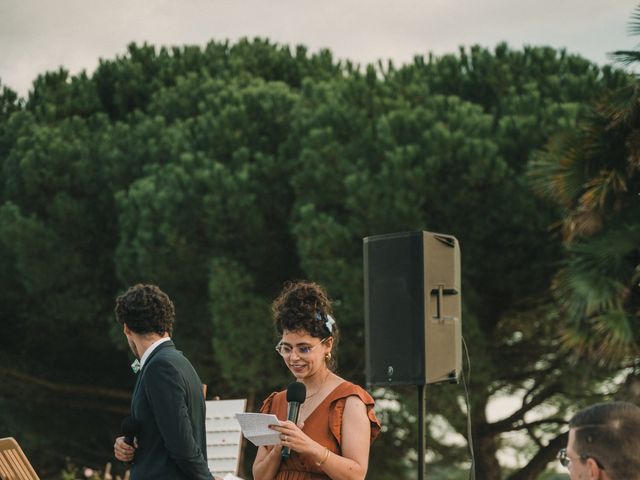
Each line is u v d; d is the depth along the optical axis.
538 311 16.66
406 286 5.57
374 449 17.81
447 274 5.72
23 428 20.23
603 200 12.02
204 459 4.18
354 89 16.44
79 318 18.31
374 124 16.05
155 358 4.18
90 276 18.14
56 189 18.19
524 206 14.82
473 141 14.81
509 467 18.92
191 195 16.00
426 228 15.06
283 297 4.27
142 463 4.18
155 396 4.11
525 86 16.39
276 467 4.20
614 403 2.77
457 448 17.86
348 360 15.98
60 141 18.23
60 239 17.94
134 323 4.27
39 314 18.86
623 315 11.46
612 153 12.35
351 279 14.74
